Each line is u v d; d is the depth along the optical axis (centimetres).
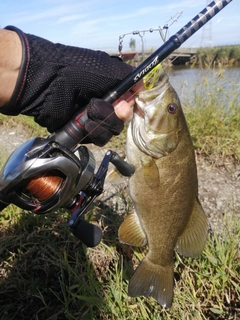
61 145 18
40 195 18
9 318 29
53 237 34
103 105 19
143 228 28
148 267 27
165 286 27
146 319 27
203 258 30
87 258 32
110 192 41
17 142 60
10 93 18
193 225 28
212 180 43
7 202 18
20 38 18
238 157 46
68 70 18
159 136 25
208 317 28
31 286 31
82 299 27
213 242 31
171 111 25
